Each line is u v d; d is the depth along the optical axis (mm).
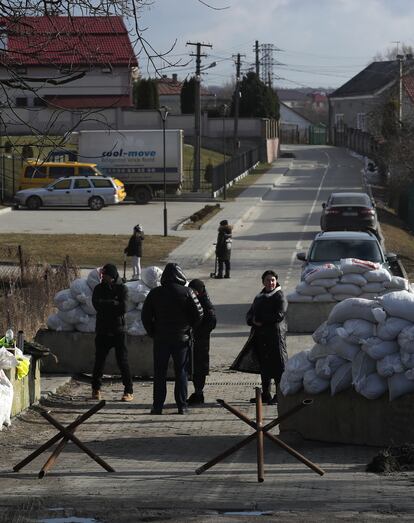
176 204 68812
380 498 10039
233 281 38781
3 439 14422
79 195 64000
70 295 21375
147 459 12805
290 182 88312
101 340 18344
